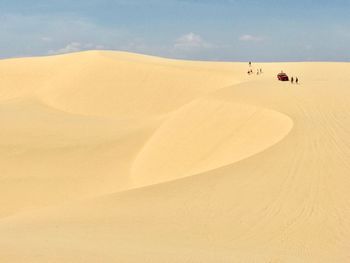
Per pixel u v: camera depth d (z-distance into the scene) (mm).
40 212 19438
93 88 68562
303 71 73938
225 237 15930
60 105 65938
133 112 63312
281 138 24609
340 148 22672
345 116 28578
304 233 16141
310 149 22625
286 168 20891
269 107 31844
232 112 33125
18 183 32312
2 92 75750
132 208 18594
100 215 18016
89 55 78750
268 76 69562
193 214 17781
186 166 30031
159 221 17234
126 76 70125
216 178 20734
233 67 79375
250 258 13844
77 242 14539
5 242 14234
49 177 33219
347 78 65250
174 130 34938
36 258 12547
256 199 18656
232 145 29125
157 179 29766
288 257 14141
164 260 13039
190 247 14773
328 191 18875
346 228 16375
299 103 32344
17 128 43719
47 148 37844
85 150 37500
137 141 38812
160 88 67312
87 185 32094
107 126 46594
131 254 13391
